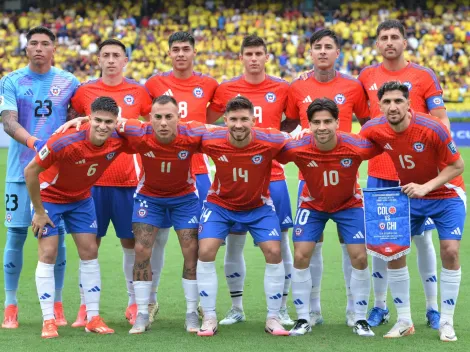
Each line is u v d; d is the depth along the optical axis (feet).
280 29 90.89
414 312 20.01
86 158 17.30
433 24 91.61
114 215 19.93
